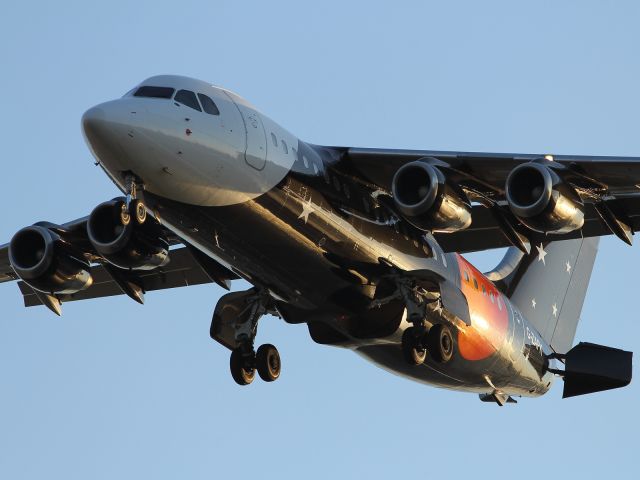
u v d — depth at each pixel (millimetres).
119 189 66312
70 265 77875
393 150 73250
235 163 65938
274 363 79625
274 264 71438
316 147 73625
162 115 63812
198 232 68625
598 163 71000
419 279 75938
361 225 72875
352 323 76438
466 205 70500
